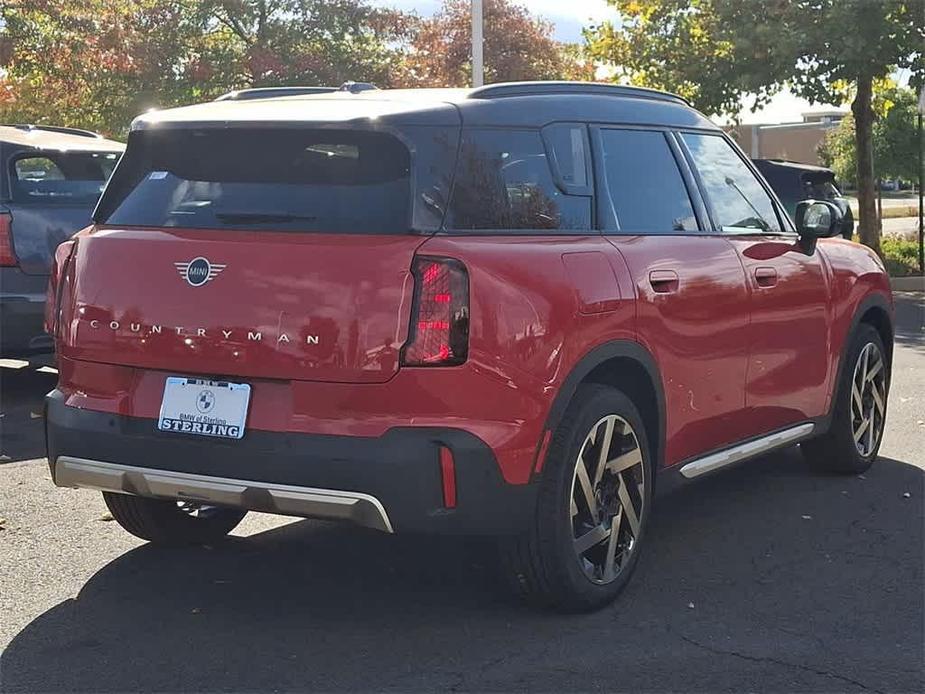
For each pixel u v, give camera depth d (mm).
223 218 4359
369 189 4230
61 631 4379
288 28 26750
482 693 3867
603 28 21703
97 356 4434
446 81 32344
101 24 24984
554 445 4371
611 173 4980
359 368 4020
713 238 5414
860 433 6789
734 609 4652
